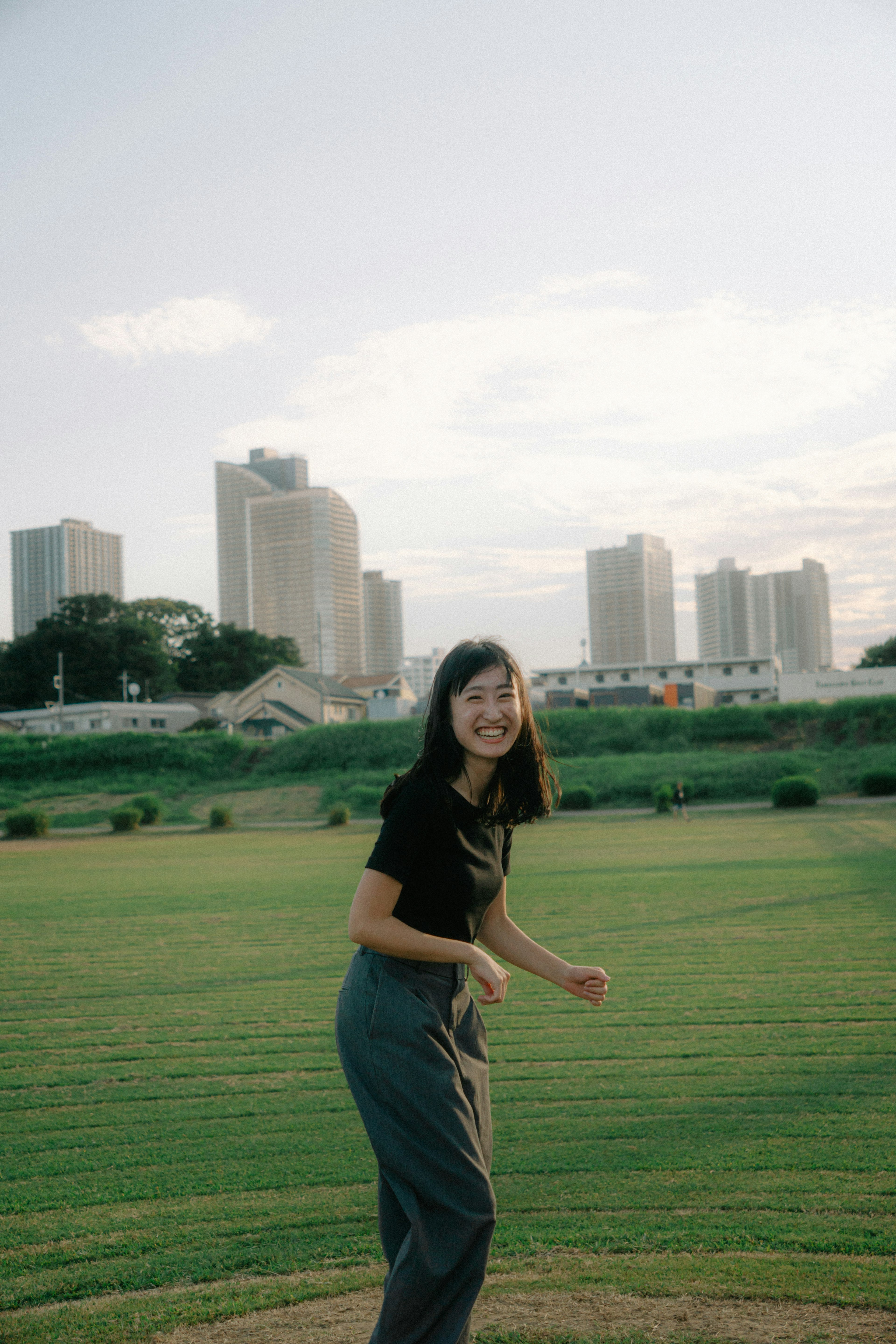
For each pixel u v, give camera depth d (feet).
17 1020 21.85
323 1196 11.82
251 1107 15.47
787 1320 8.38
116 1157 13.32
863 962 25.36
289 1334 8.43
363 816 120.37
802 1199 11.04
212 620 306.76
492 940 8.57
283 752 150.10
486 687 7.43
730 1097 14.94
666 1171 12.03
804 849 59.93
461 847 7.43
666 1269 9.44
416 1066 6.95
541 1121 14.05
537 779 7.87
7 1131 14.47
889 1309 8.52
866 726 134.72
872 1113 14.01
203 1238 10.61
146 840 96.89
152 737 153.17
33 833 106.42
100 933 34.65
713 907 36.19
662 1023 19.71
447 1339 6.55
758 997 21.68
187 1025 21.08
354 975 7.45
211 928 35.40
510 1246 10.07
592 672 255.09
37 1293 9.36
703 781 117.80
